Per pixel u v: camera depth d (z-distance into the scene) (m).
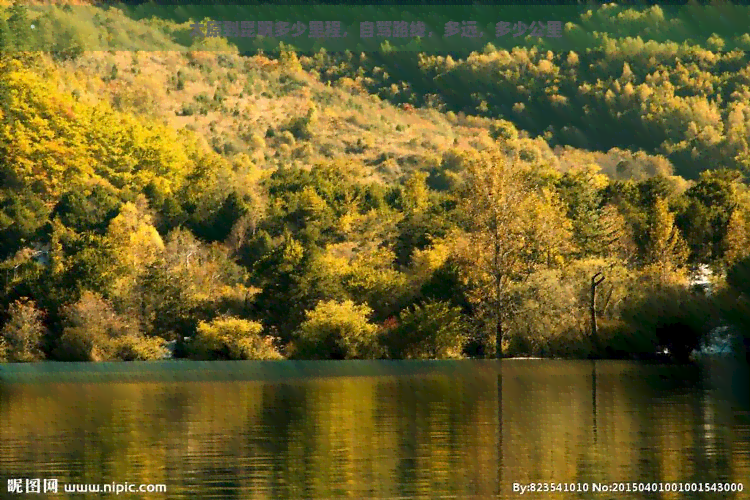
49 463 70.19
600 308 176.75
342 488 62.44
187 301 197.50
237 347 180.38
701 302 161.25
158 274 199.88
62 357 182.75
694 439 77.75
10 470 68.00
